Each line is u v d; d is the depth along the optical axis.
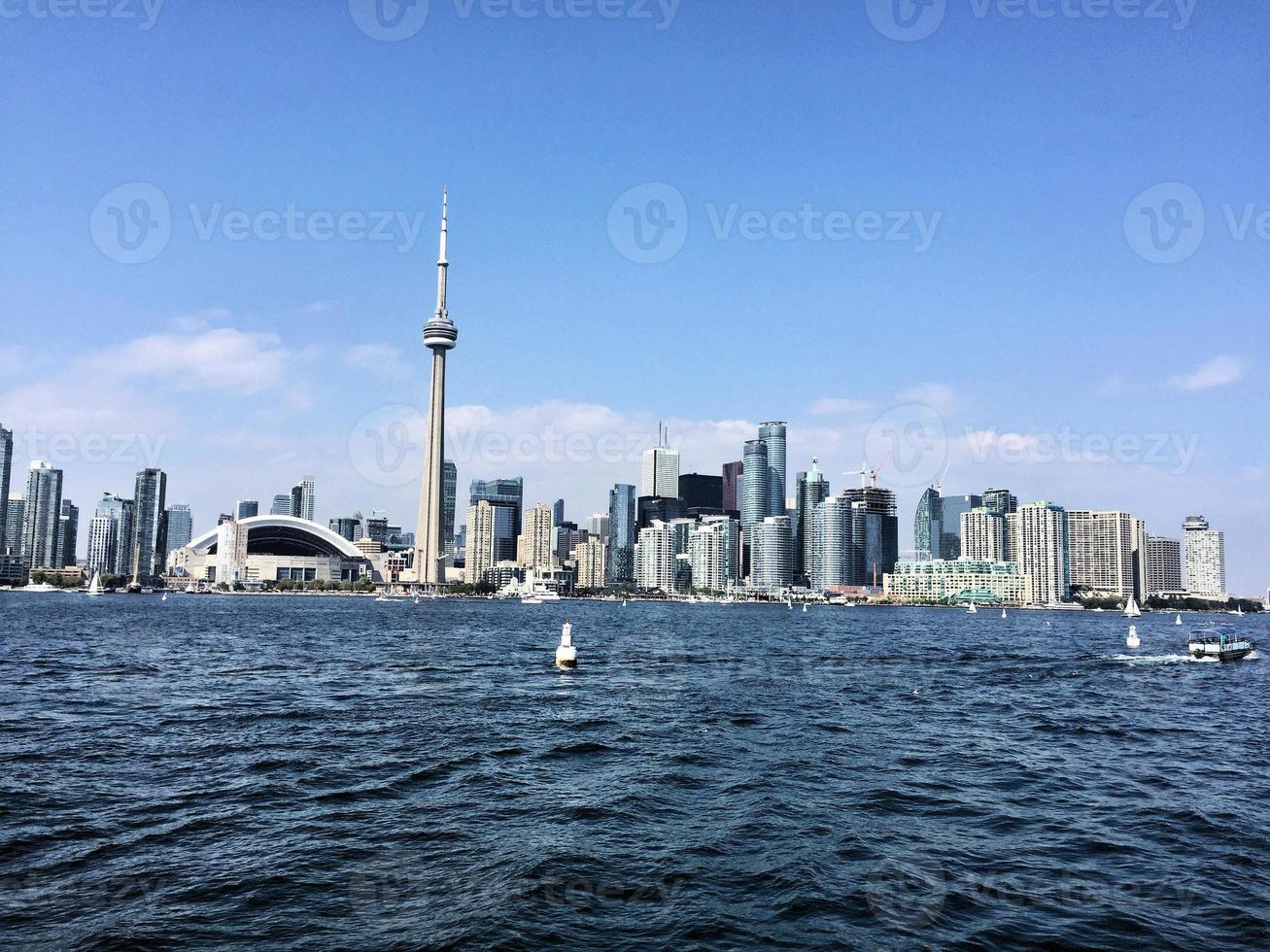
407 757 43.19
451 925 22.34
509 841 29.52
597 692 71.69
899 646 147.38
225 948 20.77
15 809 32.06
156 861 26.92
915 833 31.34
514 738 48.91
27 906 23.09
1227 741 53.69
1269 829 32.88
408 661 100.62
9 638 127.56
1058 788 39.44
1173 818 34.22
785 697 69.88
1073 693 78.44
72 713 55.25
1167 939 22.22
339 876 25.86
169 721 53.06
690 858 28.05
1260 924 23.30
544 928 22.27
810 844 29.70
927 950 21.31
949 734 53.53
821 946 21.45
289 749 44.56
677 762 43.22
